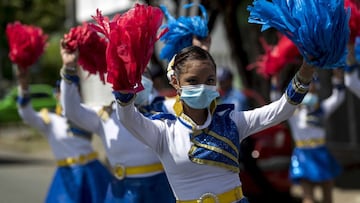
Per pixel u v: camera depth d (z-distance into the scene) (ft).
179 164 15.88
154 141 16.05
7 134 100.22
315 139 33.58
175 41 21.53
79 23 66.80
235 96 37.45
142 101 21.11
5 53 143.33
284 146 38.04
